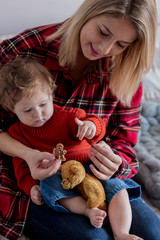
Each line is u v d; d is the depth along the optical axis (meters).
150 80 1.85
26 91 0.88
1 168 1.05
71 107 1.09
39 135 1.00
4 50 1.08
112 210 0.90
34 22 1.55
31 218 0.94
